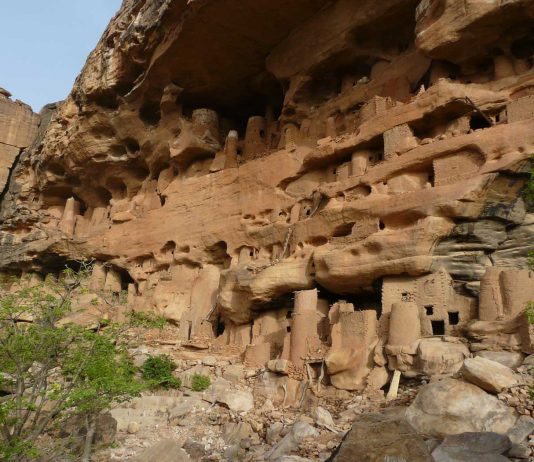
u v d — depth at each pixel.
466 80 17.94
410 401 11.94
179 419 15.78
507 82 16.45
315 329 15.97
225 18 21.58
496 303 13.09
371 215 16.95
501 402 10.11
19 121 43.94
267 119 26.52
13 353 11.93
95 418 12.30
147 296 25.62
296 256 19.20
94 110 28.91
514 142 14.76
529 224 14.95
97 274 29.94
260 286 19.30
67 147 31.36
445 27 16.86
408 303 14.02
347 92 22.00
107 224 31.11
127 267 28.20
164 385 18.06
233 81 25.47
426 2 17.64
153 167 29.27
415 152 16.84
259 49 23.33
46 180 35.16
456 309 14.34
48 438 13.20
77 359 12.59
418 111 17.45
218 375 18.03
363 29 20.81
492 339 12.55
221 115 28.06
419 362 12.95
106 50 27.45
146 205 28.78
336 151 19.91
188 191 26.00
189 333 22.89
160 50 23.86
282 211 21.75
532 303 10.97
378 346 14.23
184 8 21.73
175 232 25.81
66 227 34.41
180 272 24.91
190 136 26.16
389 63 21.22
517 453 8.81
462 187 14.86
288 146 22.36
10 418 12.01
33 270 35.00
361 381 14.05
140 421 15.88
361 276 16.42
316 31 21.62
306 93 23.42
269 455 11.95
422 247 15.02
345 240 17.50
